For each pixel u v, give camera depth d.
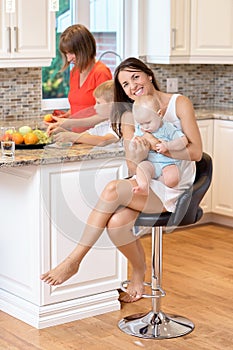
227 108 6.62
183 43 6.11
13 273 4.25
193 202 3.67
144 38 6.21
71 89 4.96
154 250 3.93
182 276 4.95
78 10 5.93
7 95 5.51
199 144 3.67
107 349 3.81
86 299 4.23
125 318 4.18
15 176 4.11
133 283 3.90
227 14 6.07
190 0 6.09
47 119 4.49
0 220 4.30
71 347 3.83
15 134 4.19
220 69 6.69
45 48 5.22
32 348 3.81
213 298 4.55
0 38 5.00
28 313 4.14
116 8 6.18
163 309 4.34
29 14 5.09
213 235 6.00
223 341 3.91
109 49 6.20
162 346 3.85
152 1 6.11
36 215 4.00
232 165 6.05
